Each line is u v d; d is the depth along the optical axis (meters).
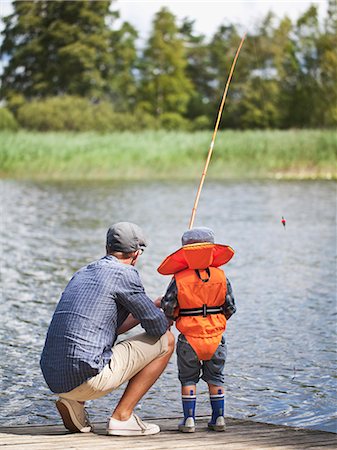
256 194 22.48
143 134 34.91
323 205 19.28
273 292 9.37
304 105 62.06
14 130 57.72
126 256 4.70
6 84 74.12
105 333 4.49
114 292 4.52
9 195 22.78
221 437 4.62
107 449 4.29
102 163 31.27
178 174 30.95
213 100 83.62
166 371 6.48
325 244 13.09
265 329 7.70
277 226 15.44
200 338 4.62
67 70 72.00
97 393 4.52
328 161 30.66
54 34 72.19
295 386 6.07
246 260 11.60
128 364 4.57
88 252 12.46
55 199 21.58
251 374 6.35
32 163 31.16
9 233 14.70
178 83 78.88
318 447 4.43
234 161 31.09
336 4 63.03
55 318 4.52
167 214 17.72
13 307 8.70
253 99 65.19
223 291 4.64
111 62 74.25
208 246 4.57
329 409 5.57
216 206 19.31
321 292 9.35
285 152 31.05
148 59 79.25
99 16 74.25
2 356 6.86
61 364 4.43
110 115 64.69
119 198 21.73
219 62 84.62
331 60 62.12
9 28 74.31
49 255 12.18
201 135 33.62
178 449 4.33
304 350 7.00
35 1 74.31
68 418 4.67
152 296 9.20
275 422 5.34
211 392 4.77
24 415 5.52
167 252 12.27
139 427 4.65
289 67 64.56
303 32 63.88
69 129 60.66
